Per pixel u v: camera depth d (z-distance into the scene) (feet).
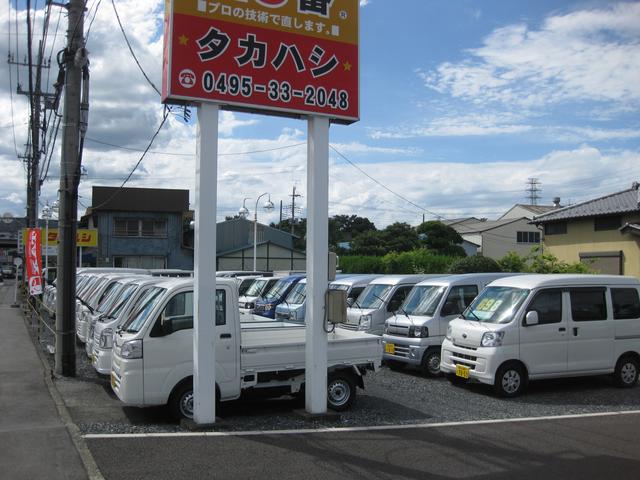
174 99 22.81
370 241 159.74
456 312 38.96
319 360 25.39
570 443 22.27
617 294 34.76
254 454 20.24
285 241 148.25
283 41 24.58
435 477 18.34
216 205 23.22
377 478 18.16
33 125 82.94
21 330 59.06
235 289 25.68
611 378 35.32
